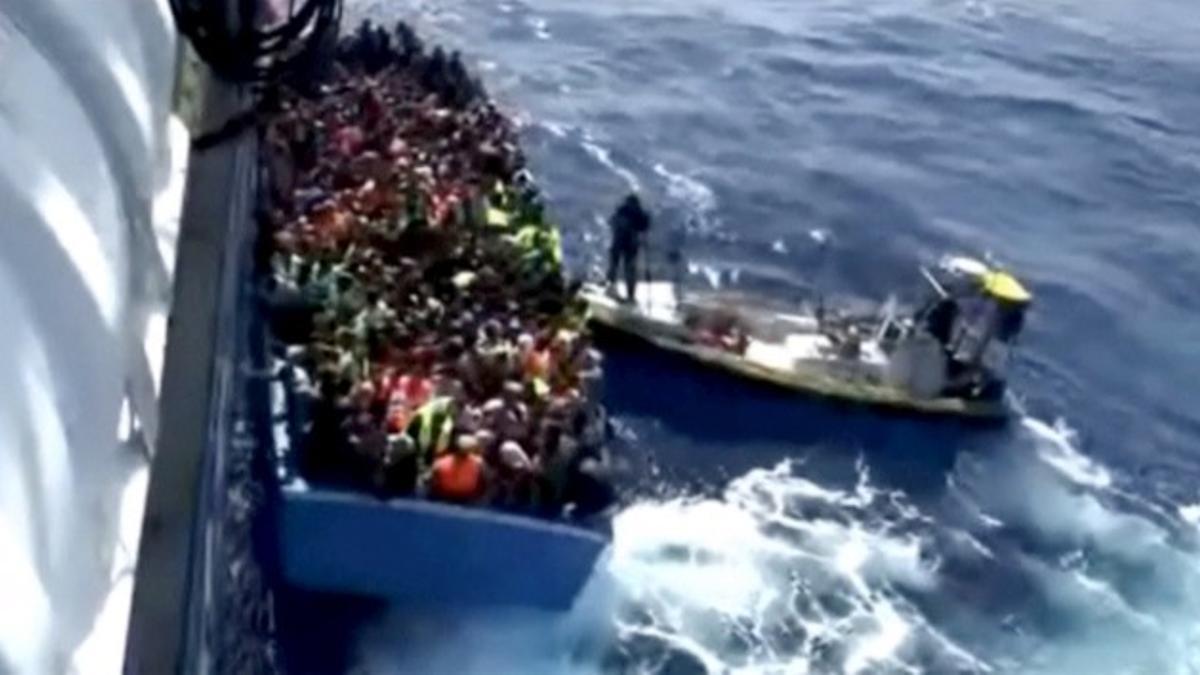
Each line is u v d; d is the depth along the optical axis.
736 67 58.12
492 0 60.97
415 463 23.62
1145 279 46.41
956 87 59.47
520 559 23.88
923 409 33.66
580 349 27.52
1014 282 35.44
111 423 9.25
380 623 23.98
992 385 34.97
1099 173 53.97
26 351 8.10
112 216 9.98
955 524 31.34
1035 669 27.72
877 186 49.81
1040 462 34.56
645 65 56.94
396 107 35.62
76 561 8.20
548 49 57.22
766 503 30.86
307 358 25.36
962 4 69.00
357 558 23.61
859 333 35.69
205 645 12.77
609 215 43.97
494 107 41.09
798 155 51.12
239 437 21.86
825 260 43.62
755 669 26.22
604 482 24.91
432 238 29.38
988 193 50.88
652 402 33.16
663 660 25.83
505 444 24.14
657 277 40.31
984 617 28.84
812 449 32.59
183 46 14.80
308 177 31.09
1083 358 41.03
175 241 11.88
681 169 48.53
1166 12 72.06
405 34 41.25
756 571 28.77
